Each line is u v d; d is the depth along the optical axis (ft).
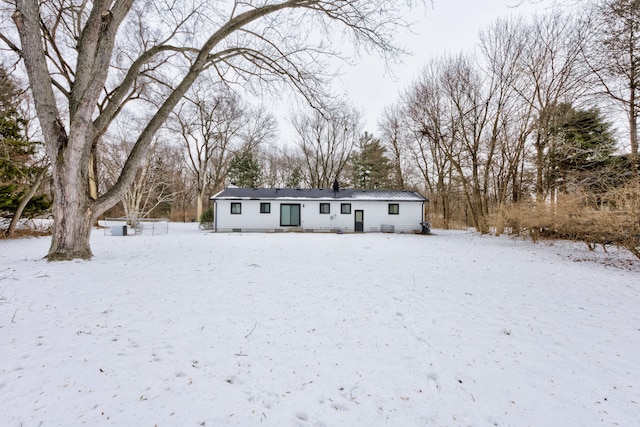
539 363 9.76
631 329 12.79
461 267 25.96
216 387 7.93
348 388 8.14
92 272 19.65
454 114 73.31
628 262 30.73
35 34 21.22
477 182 68.54
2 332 10.66
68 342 10.07
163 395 7.47
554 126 51.37
